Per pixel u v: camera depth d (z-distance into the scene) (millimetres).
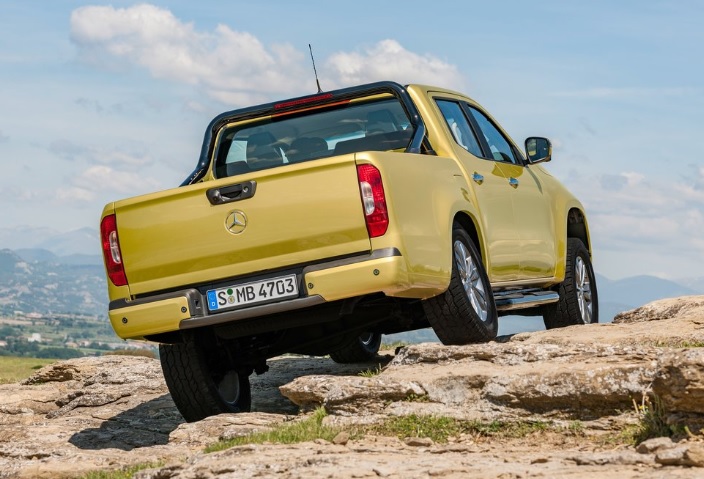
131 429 9195
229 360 8664
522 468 5078
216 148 9211
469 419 6445
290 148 8977
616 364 6379
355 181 7215
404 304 8391
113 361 13805
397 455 5766
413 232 7391
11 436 9094
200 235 7621
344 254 7258
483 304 8445
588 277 11219
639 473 4723
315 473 5113
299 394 7402
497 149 10203
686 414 5504
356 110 8891
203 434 7516
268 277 7461
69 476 7137
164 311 7668
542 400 6348
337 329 8672
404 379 6992
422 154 8242
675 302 9836
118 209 7895
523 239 9641
